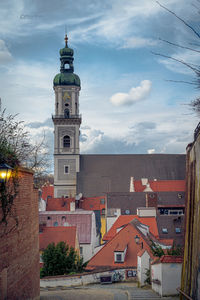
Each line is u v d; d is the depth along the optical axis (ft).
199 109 30.35
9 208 44.96
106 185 288.30
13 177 47.39
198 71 26.61
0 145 48.29
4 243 43.55
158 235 176.76
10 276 45.83
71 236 163.02
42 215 208.74
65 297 72.54
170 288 71.31
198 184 45.91
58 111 290.97
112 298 71.10
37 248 64.59
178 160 304.50
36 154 65.31
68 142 292.40
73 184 290.35
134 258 135.44
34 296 60.95
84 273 110.22
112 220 222.69
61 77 290.35
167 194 232.12
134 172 296.30
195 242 45.80
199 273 42.83
